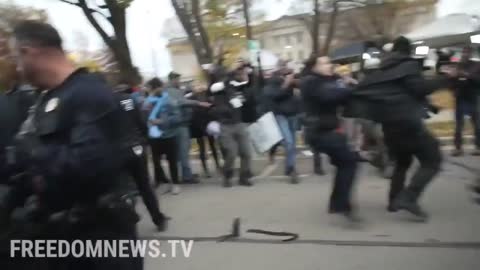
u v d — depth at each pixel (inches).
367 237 191.0
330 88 192.4
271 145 293.4
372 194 253.1
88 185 83.2
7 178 92.0
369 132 288.5
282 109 293.1
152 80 297.3
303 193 269.7
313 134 202.2
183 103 296.5
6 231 91.3
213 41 771.4
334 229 204.1
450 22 651.5
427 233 190.2
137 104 219.0
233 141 299.3
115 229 90.0
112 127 86.4
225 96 295.4
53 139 83.5
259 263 174.4
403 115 192.4
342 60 687.1
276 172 335.3
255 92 303.6
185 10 646.5
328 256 175.2
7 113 94.7
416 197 202.4
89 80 86.0
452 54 416.5
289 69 300.8
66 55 89.7
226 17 742.5
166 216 242.4
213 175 350.3
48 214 87.0
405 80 190.2
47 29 86.3
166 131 289.9
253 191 285.4
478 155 318.3
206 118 331.3
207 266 176.2
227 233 210.8
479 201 172.2
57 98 84.2
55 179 81.6
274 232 204.5
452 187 251.0
